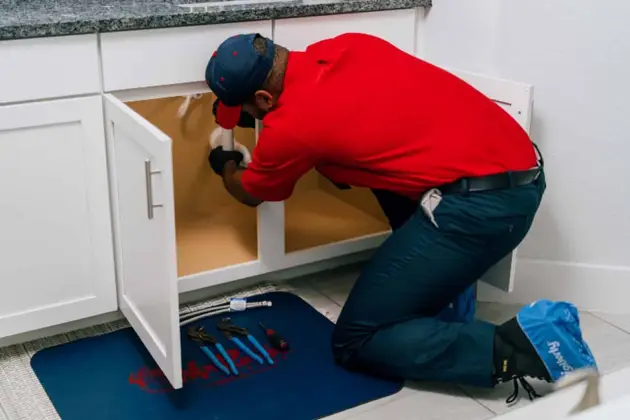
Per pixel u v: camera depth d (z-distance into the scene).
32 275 2.19
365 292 2.10
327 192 3.07
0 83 1.99
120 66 2.13
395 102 1.98
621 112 2.31
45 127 2.08
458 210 1.97
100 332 2.38
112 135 2.13
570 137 2.38
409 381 2.16
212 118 2.66
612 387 1.42
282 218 2.52
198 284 2.45
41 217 2.15
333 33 2.44
